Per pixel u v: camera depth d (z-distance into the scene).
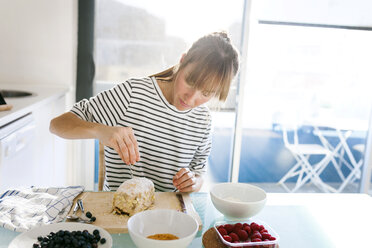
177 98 1.30
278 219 1.10
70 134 1.23
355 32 3.13
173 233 0.93
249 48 2.85
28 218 0.99
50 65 2.65
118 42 2.82
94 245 0.84
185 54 1.26
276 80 3.27
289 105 3.35
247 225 0.96
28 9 2.56
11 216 0.99
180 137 1.42
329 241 0.99
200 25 2.85
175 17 2.82
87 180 2.98
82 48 2.68
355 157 3.48
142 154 1.43
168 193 1.24
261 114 3.38
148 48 2.86
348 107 3.35
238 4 2.84
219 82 1.18
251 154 3.46
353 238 1.01
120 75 2.89
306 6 2.99
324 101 3.34
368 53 3.19
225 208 1.04
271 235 0.95
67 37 2.62
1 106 1.67
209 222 1.06
